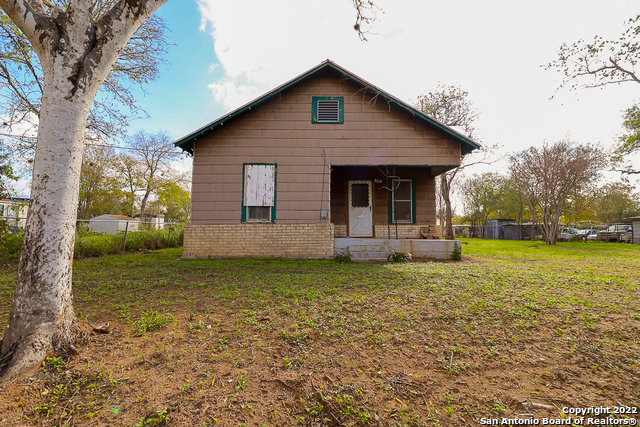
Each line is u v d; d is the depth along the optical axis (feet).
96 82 10.98
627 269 26.55
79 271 24.89
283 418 7.68
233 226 34.06
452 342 11.37
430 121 33.63
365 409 7.96
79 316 13.56
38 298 9.60
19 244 29.78
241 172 34.45
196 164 34.32
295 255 34.17
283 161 34.71
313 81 35.45
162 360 10.03
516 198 108.58
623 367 9.59
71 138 10.35
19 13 10.05
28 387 8.26
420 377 9.23
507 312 14.11
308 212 34.55
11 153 32.68
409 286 19.13
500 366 9.80
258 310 14.46
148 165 106.52
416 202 41.39
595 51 44.91
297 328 12.33
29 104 31.81
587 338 11.53
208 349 10.66
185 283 20.51
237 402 8.12
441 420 7.59
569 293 17.37
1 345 9.43
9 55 29.78
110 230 73.41
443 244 35.29
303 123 34.99
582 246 63.00
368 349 10.85
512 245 64.59
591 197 99.81
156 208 129.80
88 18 10.87
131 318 13.46
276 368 9.59
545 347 10.93
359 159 34.76
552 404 8.02
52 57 10.32
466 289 18.24
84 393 8.43
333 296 16.84
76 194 10.72
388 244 35.29
